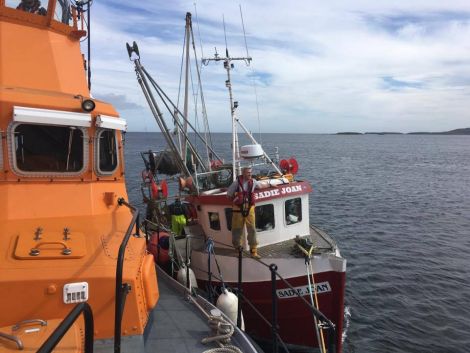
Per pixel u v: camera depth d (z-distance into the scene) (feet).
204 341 17.10
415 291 49.67
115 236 15.83
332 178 161.27
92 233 15.44
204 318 19.74
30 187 16.01
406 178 166.91
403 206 103.96
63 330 8.93
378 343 37.96
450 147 543.80
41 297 12.85
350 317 42.63
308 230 37.01
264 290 31.37
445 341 38.70
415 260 61.00
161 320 19.39
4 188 15.61
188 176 41.27
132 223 14.43
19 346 10.87
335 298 30.42
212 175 41.37
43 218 15.53
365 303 46.01
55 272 13.15
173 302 21.81
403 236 74.49
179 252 32.37
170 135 41.11
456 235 76.02
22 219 15.24
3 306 12.60
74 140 16.90
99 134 17.40
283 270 30.96
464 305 46.16
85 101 16.39
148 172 44.62
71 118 16.28
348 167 214.90
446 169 215.10
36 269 13.09
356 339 38.50
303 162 243.19
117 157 18.67
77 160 17.02
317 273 30.53
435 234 76.43
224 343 17.26
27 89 16.69
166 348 16.76
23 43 17.95
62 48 19.11
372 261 60.18
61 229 15.26
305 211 36.58
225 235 35.35
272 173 39.75
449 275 55.21
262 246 34.30
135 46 39.11
